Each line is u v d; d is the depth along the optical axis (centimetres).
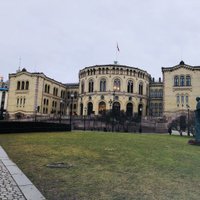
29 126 3012
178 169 1023
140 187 757
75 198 648
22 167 977
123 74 7256
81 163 1087
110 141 2141
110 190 720
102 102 7238
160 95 8012
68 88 9569
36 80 7831
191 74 6328
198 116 2270
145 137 2939
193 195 694
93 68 7456
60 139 2164
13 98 8081
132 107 7275
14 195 643
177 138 3125
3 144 1683
